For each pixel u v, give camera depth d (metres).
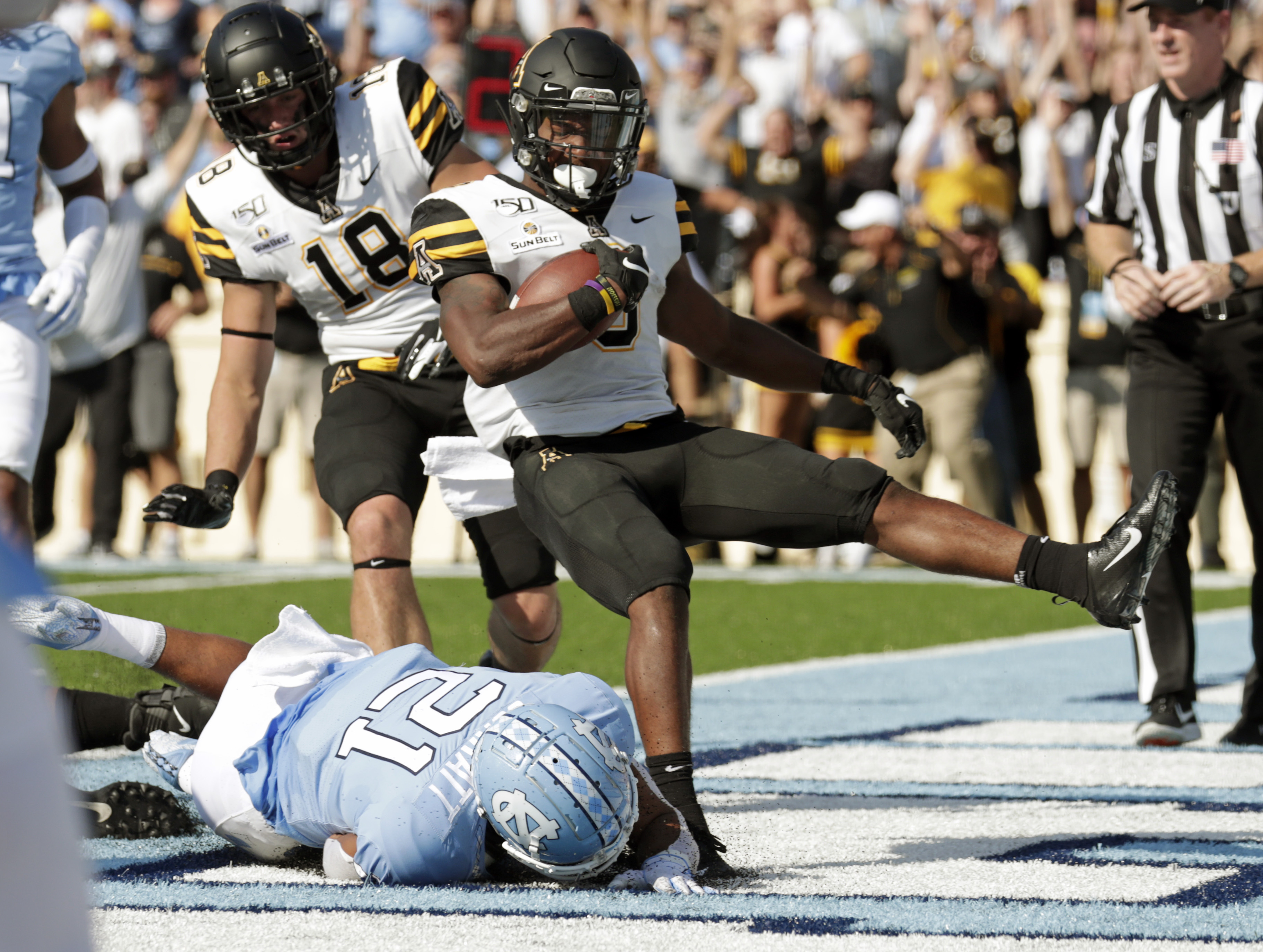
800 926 8.26
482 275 10.52
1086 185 41.56
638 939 7.96
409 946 7.79
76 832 3.14
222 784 9.96
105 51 38.00
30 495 14.66
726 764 14.77
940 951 7.78
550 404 10.82
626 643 23.47
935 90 43.88
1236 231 16.31
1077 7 43.72
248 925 8.24
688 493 10.66
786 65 44.84
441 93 13.45
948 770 14.43
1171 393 16.52
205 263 13.55
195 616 24.98
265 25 12.48
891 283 35.41
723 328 11.62
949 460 35.47
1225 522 43.12
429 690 9.70
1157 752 15.70
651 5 44.88
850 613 30.16
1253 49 39.50
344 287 13.32
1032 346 42.31
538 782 8.68
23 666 3.08
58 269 14.95
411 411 13.20
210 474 13.09
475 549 13.78
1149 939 8.06
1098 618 9.88
